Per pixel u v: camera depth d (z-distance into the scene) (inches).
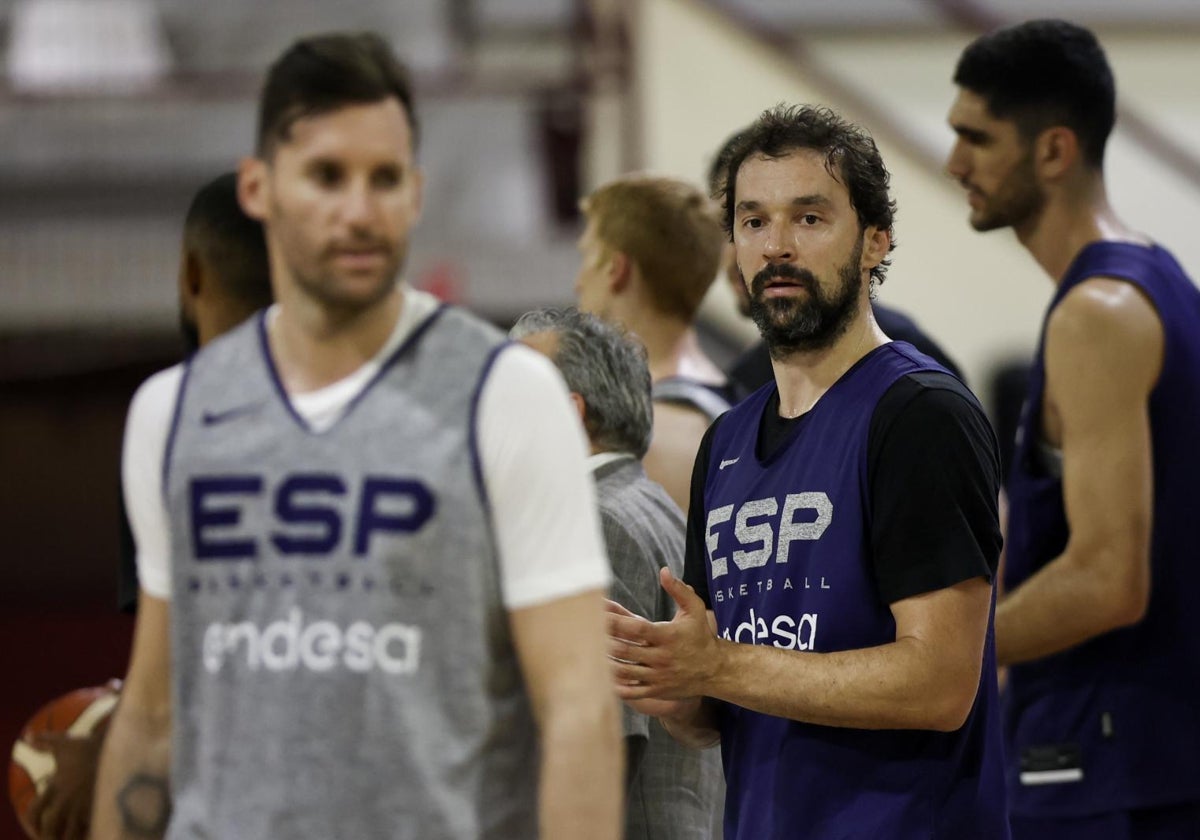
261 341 256.7
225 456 249.0
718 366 868.0
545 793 238.5
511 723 248.8
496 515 244.4
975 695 306.3
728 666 304.2
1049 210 440.8
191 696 251.9
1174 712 416.2
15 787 375.6
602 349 363.3
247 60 1047.0
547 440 245.3
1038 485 429.1
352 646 240.2
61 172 924.6
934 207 900.6
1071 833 422.3
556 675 242.7
